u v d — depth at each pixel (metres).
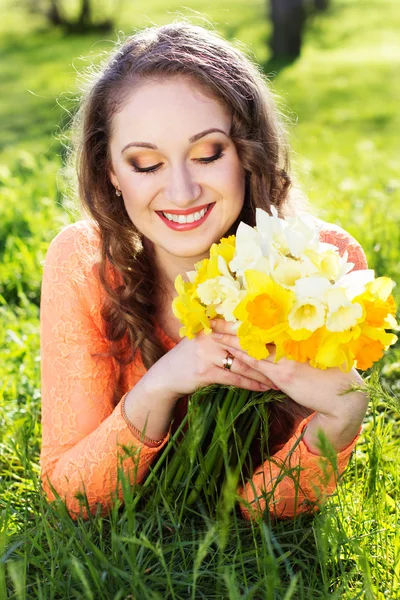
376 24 19.83
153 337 2.80
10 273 4.94
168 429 2.60
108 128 2.61
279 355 2.14
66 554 2.21
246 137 2.60
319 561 2.28
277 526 2.51
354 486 2.69
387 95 13.35
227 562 2.37
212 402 2.45
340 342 2.09
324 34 18.91
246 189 2.75
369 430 2.92
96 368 2.77
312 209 3.23
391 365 3.70
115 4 19.81
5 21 20.05
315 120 11.87
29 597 2.23
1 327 4.25
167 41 2.57
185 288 2.32
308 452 2.46
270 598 2.04
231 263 2.18
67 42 18.14
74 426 2.71
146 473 2.64
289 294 2.07
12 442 2.95
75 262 2.82
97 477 2.56
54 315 2.79
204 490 2.48
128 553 2.27
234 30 18.84
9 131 11.26
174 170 2.51
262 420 2.50
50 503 2.55
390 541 2.47
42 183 6.71
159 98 2.49
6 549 2.36
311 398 2.32
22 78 14.76
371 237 4.93
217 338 2.31
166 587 2.18
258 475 2.58
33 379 3.72
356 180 7.23
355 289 2.13
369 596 2.11
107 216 2.76
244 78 2.62
